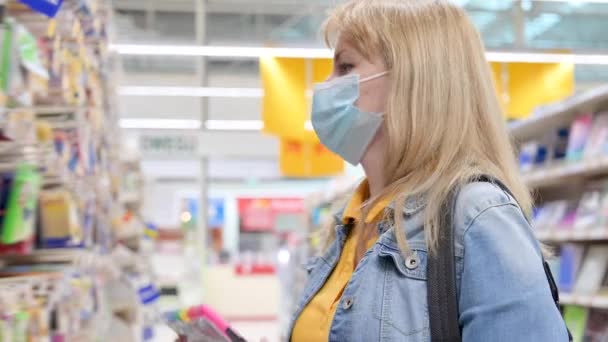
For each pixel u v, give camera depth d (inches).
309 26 470.9
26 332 56.4
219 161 550.9
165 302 391.2
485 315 39.9
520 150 186.1
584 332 145.7
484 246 41.4
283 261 386.0
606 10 427.5
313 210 342.6
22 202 64.6
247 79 488.4
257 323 498.9
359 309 44.4
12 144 61.6
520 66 305.9
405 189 46.1
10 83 57.1
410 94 47.5
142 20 466.9
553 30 451.2
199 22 430.3
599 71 489.1
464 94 47.3
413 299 42.9
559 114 156.9
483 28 436.1
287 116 310.5
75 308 75.9
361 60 51.5
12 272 70.7
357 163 54.0
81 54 86.4
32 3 54.4
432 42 48.0
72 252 76.3
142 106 478.3
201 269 465.1
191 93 434.3
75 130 84.9
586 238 150.5
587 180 161.8
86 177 90.0
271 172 553.3
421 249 44.2
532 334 38.8
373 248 46.3
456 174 44.8
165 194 581.9
